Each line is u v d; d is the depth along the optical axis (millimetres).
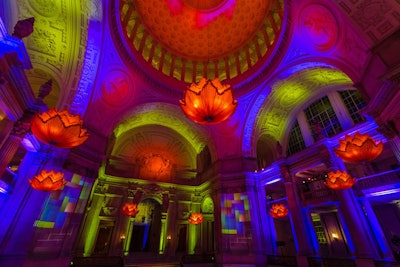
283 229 16281
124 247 13891
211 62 16375
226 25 14969
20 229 7000
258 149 17953
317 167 13875
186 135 19094
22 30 4762
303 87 13141
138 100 13422
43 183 6824
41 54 8781
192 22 14859
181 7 14203
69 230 8547
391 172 8641
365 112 6730
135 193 15875
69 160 9070
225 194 13930
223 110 4453
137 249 17984
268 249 11969
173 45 15531
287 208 13117
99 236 14469
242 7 14047
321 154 10734
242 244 12094
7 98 5434
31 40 8289
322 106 13156
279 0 12469
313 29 8969
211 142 16438
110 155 15961
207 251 16109
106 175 15109
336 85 12039
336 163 10094
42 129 4590
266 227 12656
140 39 14727
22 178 7527
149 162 17484
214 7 14305
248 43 14805
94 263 9883
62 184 7355
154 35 14477
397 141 5992
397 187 8266
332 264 8727
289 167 12734
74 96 10000
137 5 13000
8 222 6828
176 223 16359
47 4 8172
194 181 18500
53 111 4832
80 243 12711
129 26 13906
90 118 10523
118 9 11039
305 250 10328
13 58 4781
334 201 10234
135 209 13820
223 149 15500
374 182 9062
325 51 8914
